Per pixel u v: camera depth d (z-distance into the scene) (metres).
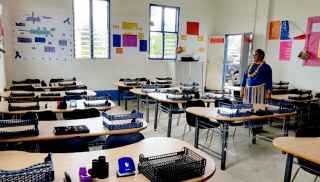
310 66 6.31
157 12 8.42
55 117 3.29
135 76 8.31
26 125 2.61
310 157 2.02
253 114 3.48
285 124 4.44
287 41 6.84
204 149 4.20
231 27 8.68
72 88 5.57
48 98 4.28
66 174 1.53
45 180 1.47
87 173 1.59
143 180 1.58
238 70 8.23
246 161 3.76
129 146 2.15
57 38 7.13
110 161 1.84
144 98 5.92
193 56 9.14
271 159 3.85
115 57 7.94
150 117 6.18
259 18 7.58
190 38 9.02
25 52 6.84
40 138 2.36
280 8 7.01
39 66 7.04
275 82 6.92
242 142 4.57
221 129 3.62
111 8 7.68
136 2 7.99
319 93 5.80
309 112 4.83
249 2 7.91
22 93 4.60
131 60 8.17
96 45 7.71
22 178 1.41
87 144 2.69
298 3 6.53
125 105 6.85
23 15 6.69
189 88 5.84
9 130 2.45
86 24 7.50
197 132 3.89
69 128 2.55
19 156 1.88
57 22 7.07
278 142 2.38
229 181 3.15
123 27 7.92
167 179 1.55
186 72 8.65
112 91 8.02
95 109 3.44
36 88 5.50
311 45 6.27
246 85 4.57
